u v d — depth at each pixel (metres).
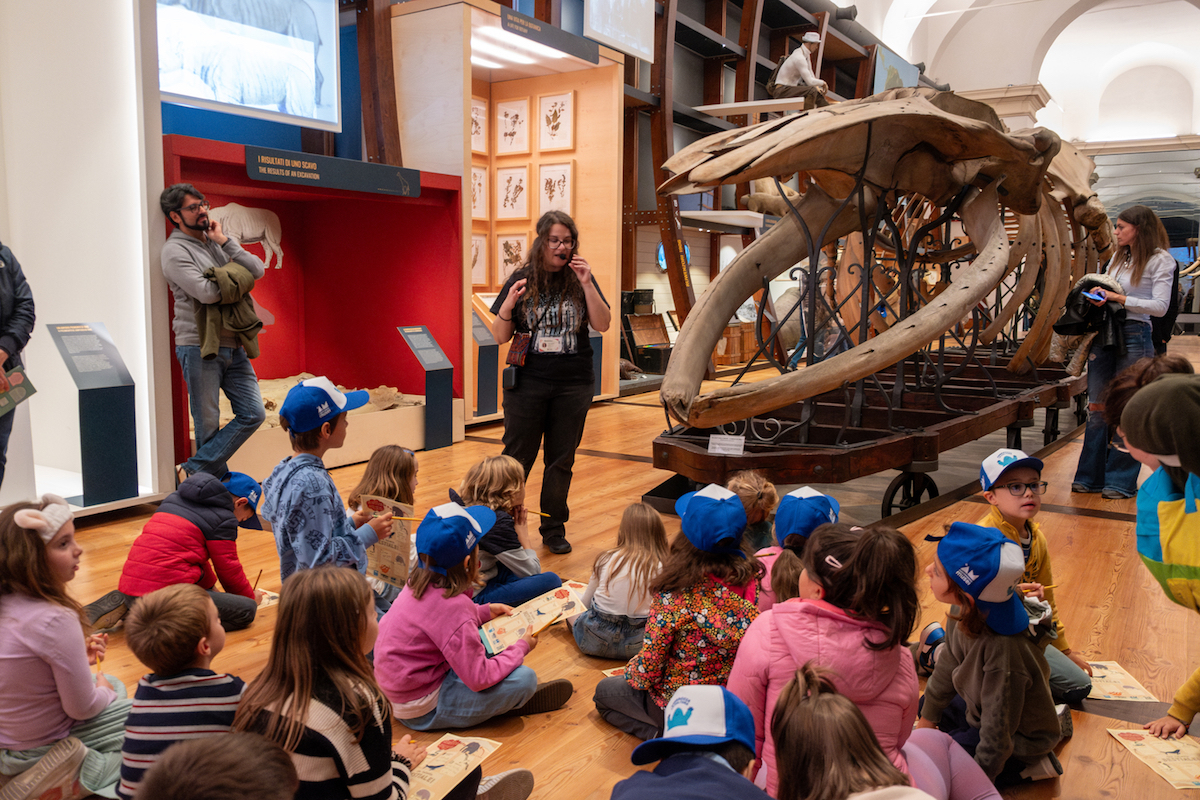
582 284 4.37
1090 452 5.91
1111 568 4.32
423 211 7.66
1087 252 9.13
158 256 5.16
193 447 5.57
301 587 1.68
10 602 2.13
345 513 2.98
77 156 5.38
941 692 2.41
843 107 4.48
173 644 1.80
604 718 2.81
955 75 25.73
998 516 2.67
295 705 1.64
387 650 2.67
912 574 1.90
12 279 4.17
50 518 2.19
